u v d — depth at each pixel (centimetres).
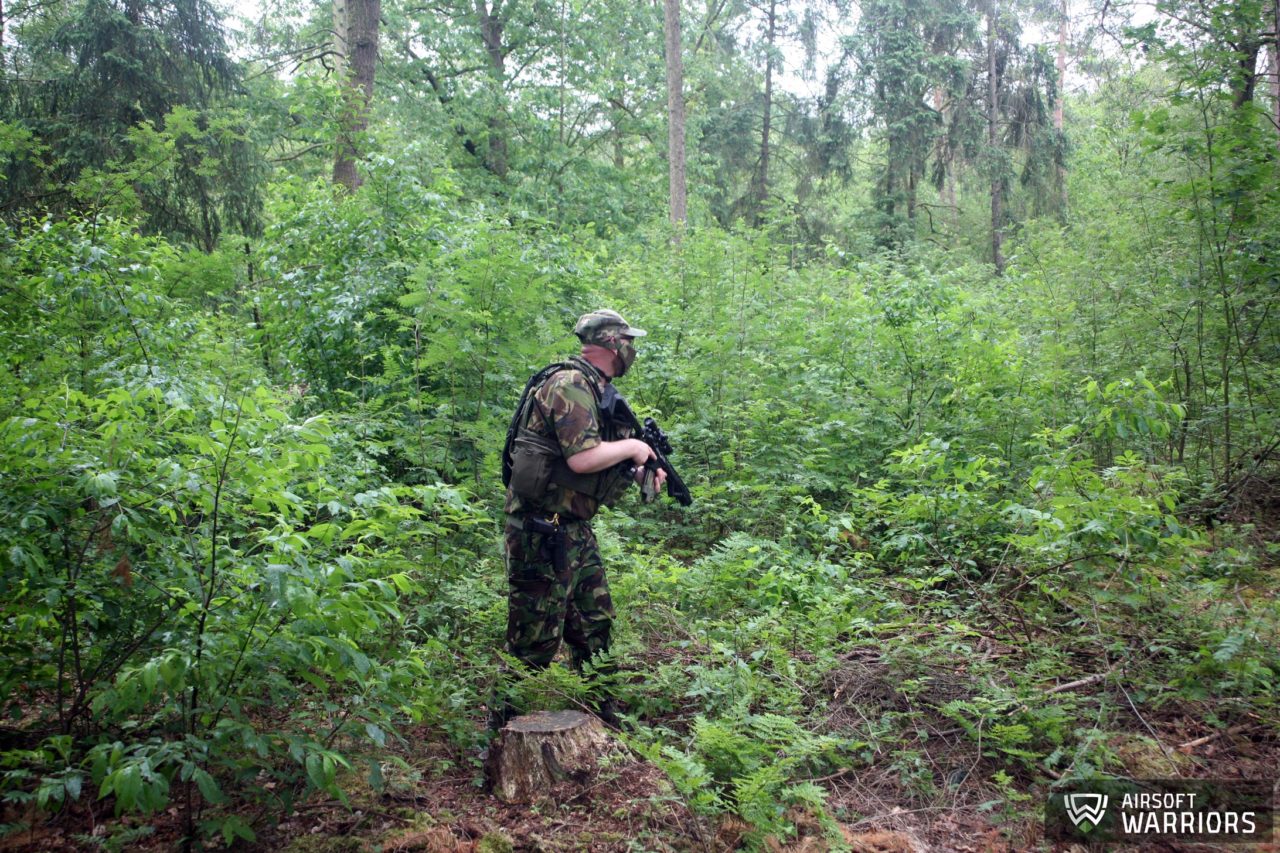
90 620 303
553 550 370
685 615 498
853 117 2547
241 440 312
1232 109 704
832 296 973
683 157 1634
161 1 1578
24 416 346
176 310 706
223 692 298
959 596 524
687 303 920
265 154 1833
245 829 290
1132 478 470
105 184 834
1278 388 676
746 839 310
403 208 774
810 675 418
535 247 846
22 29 1497
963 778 355
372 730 311
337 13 1334
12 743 333
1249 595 486
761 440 715
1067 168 2422
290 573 282
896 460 698
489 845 310
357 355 727
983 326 830
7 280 569
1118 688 408
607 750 352
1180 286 757
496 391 642
